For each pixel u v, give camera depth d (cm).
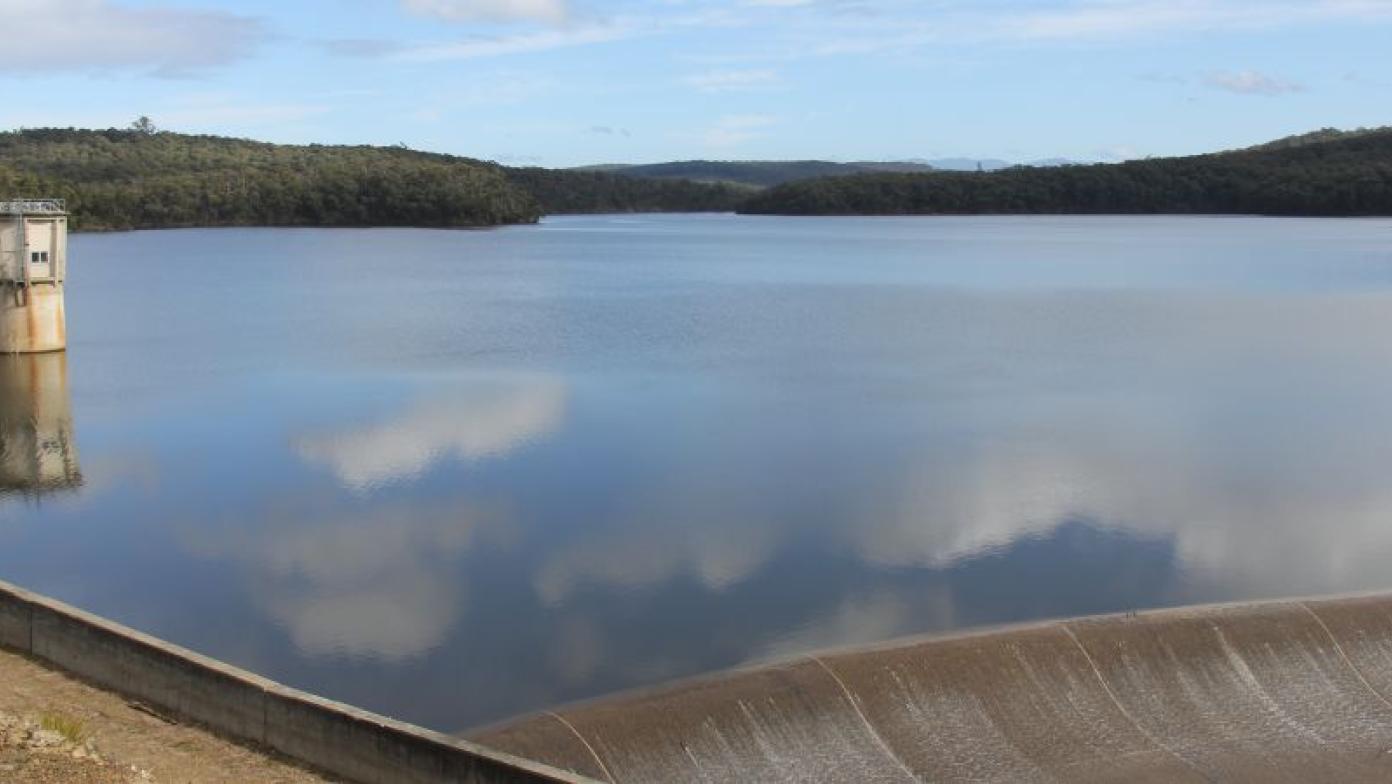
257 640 2564
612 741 1931
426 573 2970
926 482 3775
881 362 6112
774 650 2495
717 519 3394
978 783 1973
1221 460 4072
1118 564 3050
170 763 1417
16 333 5981
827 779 1961
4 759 1329
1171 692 2197
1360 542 3222
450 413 4809
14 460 4072
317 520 3391
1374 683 2242
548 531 3291
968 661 2162
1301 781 1998
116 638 1606
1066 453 4153
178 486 3750
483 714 2205
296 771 1417
